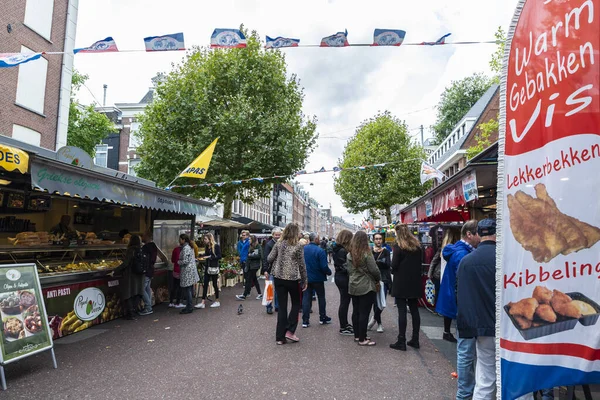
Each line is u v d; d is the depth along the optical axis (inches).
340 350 219.0
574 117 82.2
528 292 87.9
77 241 334.3
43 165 203.8
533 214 88.3
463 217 411.2
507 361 90.4
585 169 80.3
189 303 334.6
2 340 165.5
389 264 287.7
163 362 196.7
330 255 1192.2
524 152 91.2
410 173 1235.2
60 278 251.3
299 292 241.4
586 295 79.4
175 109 710.5
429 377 175.0
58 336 246.4
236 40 199.9
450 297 184.9
